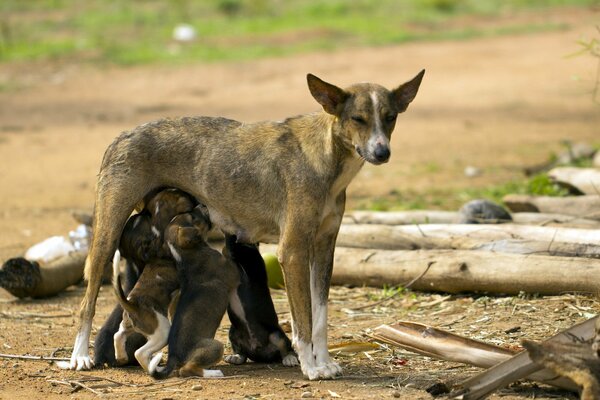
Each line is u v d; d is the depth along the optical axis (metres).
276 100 31.14
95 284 10.95
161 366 10.90
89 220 16.00
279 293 13.73
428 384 9.88
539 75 35.06
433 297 12.98
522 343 8.80
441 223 14.84
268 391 9.81
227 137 10.91
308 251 10.45
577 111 28.95
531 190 17.89
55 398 9.79
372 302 13.06
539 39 42.91
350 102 10.39
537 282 12.23
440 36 44.19
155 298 10.41
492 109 29.84
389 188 19.98
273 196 10.60
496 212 14.74
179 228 10.43
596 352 8.68
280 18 47.28
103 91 33.59
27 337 12.07
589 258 12.34
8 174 22.75
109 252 10.93
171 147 10.98
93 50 39.72
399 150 24.34
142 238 10.73
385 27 45.69
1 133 27.61
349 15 48.50
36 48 39.56
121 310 11.05
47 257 14.55
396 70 36.19
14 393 9.98
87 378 10.39
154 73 36.47
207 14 47.88
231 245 11.00
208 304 10.29
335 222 10.70
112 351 10.84
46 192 20.86
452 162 22.62
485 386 9.02
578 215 15.08
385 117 10.45
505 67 36.94
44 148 25.62
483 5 51.69
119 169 10.98
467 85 33.88
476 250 13.06
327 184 10.45
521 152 23.47
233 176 10.73
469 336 11.36
